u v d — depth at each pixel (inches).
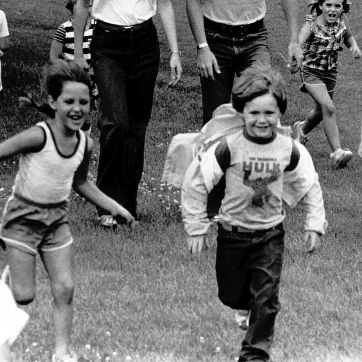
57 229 444.8
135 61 706.2
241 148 438.6
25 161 435.2
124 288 563.2
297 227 717.3
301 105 1427.2
